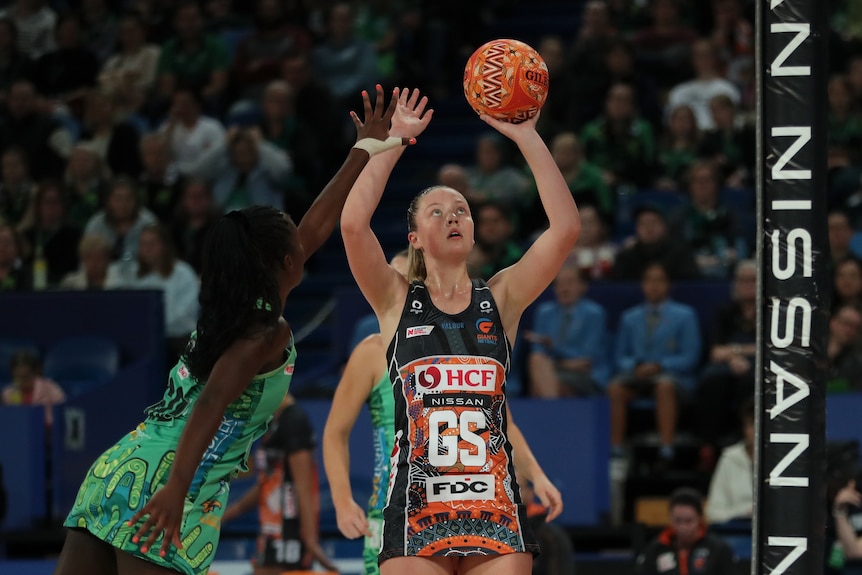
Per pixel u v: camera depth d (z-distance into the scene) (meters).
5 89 42.69
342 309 31.98
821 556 12.68
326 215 12.91
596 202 34.22
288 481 22.88
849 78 36.50
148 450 11.70
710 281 30.84
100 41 45.69
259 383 11.86
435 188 13.31
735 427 28.48
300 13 44.56
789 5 12.72
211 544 11.93
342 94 41.25
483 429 12.59
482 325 12.84
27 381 29.86
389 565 12.50
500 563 12.38
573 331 30.09
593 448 27.06
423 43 43.84
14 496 28.00
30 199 36.34
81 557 11.73
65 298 31.81
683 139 36.25
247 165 36.12
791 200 12.75
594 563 26.14
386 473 17.50
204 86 41.59
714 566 22.45
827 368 12.77
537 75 13.07
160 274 32.81
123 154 37.69
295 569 22.83
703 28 42.44
